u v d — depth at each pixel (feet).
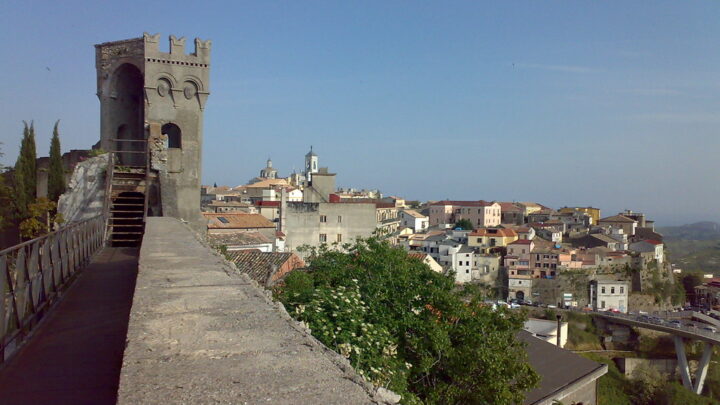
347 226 165.48
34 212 77.41
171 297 14.80
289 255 72.43
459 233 331.57
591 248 302.25
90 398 15.87
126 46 81.92
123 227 65.41
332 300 33.47
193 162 82.94
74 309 27.20
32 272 23.22
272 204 215.31
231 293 15.52
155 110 80.59
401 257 57.16
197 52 83.05
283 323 12.34
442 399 41.50
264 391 8.27
